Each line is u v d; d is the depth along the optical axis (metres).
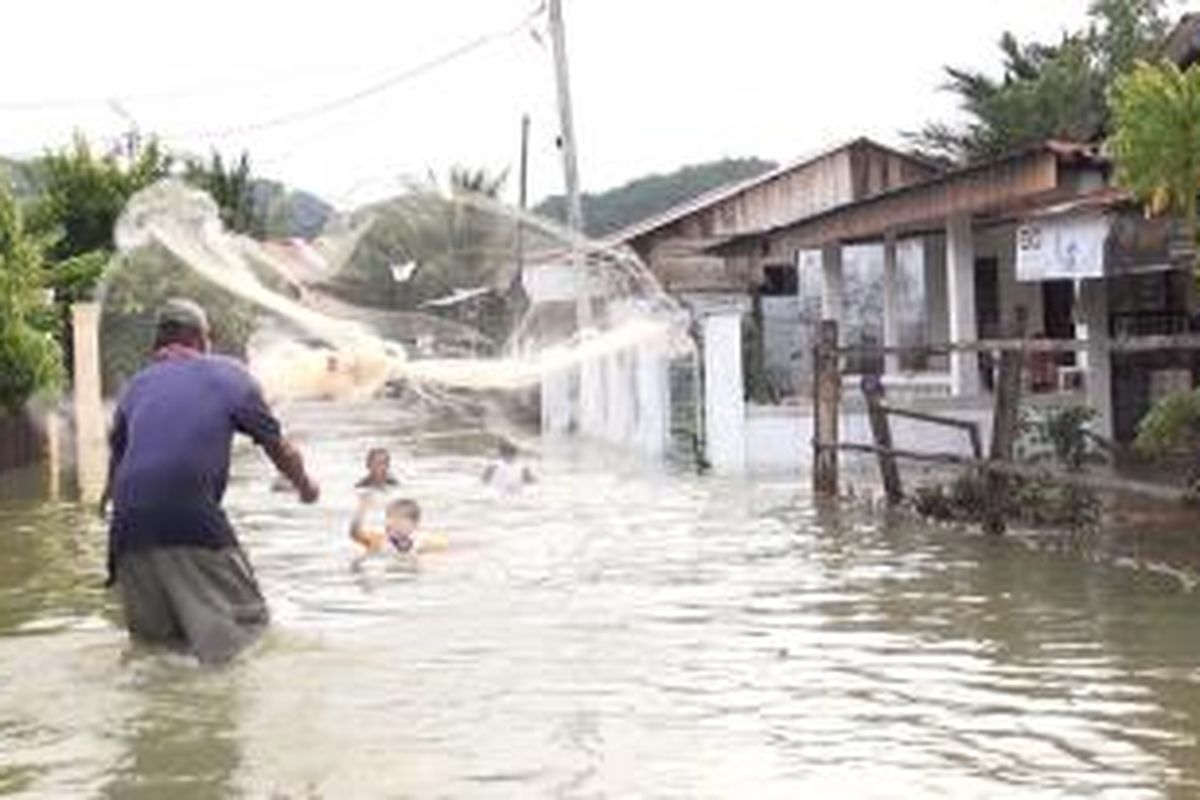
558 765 6.95
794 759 6.98
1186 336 11.75
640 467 21.88
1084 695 8.05
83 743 7.52
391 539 13.64
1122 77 12.92
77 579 12.80
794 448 20.94
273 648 9.48
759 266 31.84
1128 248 15.92
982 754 7.02
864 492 17.25
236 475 22.25
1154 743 7.15
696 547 13.67
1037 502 13.85
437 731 7.55
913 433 20.34
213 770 7.03
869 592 11.15
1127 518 14.11
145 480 9.40
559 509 16.81
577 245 22.05
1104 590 10.94
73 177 34.31
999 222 23.23
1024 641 9.37
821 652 9.18
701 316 21.61
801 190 37.59
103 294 20.94
